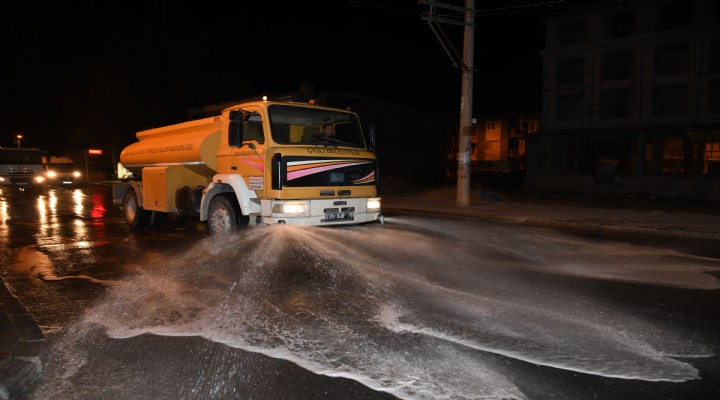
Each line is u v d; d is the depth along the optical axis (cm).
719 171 3334
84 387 385
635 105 3509
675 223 1315
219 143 1005
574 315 547
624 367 413
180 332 498
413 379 391
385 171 3431
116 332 500
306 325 514
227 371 409
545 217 1458
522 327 507
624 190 3003
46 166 3753
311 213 868
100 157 5303
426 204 1928
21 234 1214
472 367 411
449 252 922
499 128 6300
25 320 526
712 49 3244
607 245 1027
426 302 592
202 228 1307
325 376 398
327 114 967
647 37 3428
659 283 693
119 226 1373
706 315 551
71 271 786
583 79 3728
